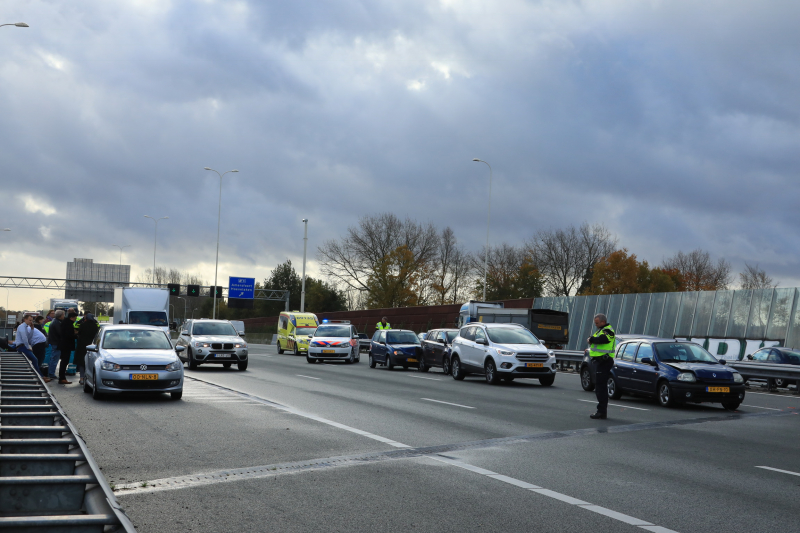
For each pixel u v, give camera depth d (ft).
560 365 110.01
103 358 48.29
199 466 25.91
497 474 24.89
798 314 98.84
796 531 18.34
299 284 351.67
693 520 19.17
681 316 119.75
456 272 278.87
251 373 78.48
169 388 48.06
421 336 108.47
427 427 36.94
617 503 20.90
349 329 114.01
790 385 82.28
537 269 262.06
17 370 41.63
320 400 49.88
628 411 47.29
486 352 71.05
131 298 116.37
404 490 22.26
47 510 14.93
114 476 24.16
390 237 254.06
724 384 48.91
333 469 25.53
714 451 30.91
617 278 216.95
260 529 17.90
